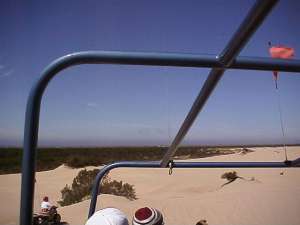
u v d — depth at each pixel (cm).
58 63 121
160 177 2256
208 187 1698
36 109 120
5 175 2808
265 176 1988
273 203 1209
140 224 204
